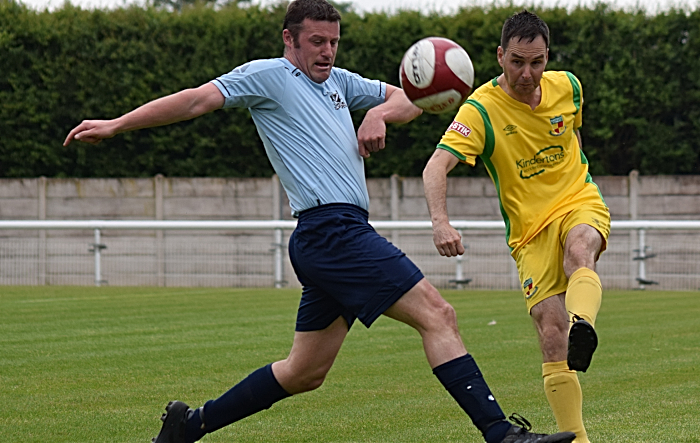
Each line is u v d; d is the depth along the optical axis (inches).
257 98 256.1
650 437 299.6
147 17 1230.3
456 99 266.2
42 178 1186.6
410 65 265.9
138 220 1176.8
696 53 1138.7
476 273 1052.5
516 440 224.7
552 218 293.1
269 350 519.8
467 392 234.8
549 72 308.8
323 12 259.3
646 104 1149.1
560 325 286.7
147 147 1239.5
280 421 335.3
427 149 1176.8
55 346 535.2
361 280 245.6
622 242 1033.5
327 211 251.4
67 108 1225.4
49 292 943.7
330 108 263.0
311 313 263.6
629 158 1186.0
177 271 1101.1
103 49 1213.1
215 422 274.4
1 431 315.9
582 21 1154.7
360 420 335.6
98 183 1179.3
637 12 1153.4
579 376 428.1
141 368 456.4
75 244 1130.7
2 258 1135.6
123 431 316.2
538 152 297.3
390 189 1130.0
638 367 454.6
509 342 552.7
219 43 1213.1
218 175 1222.9
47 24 1221.7
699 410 344.2
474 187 1121.4
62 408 357.1
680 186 1083.3
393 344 550.0
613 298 876.0
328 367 270.5
